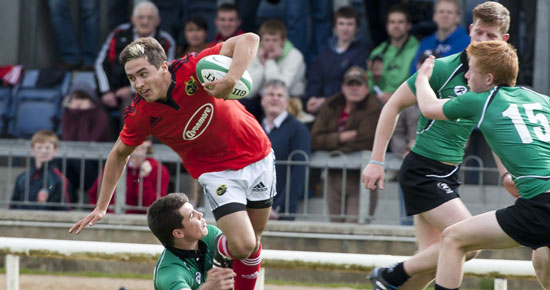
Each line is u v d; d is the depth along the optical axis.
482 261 17.92
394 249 26.52
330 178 28.28
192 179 29.48
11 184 32.78
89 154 29.03
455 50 28.67
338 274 26.64
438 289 14.91
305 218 28.94
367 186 16.75
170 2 37.03
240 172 15.62
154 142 30.36
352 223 27.36
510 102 14.46
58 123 34.50
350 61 30.62
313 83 31.05
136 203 28.02
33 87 35.06
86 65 37.34
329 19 34.28
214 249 15.97
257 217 16.38
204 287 14.76
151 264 27.41
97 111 31.84
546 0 31.78
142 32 32.50
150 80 14.27
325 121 29.09
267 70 30.42
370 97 28.92
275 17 36.84
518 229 14.16
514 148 14.25
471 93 14.75
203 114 14.95
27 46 38.56
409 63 30.31
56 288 24.47
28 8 38.47
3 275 25.81
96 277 26.52
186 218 15.46
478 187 28.53
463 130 16.20
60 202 28.62
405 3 32.88
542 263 15.96
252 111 30.62
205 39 33.09
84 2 37.12
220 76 14.15
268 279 26.94
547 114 14.63
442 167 16.42
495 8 15.98
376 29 33.53
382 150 16.75
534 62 32.06
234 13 32.28
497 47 14.68
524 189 14.25
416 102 16.56
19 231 27.42
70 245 19.05
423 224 17.06
